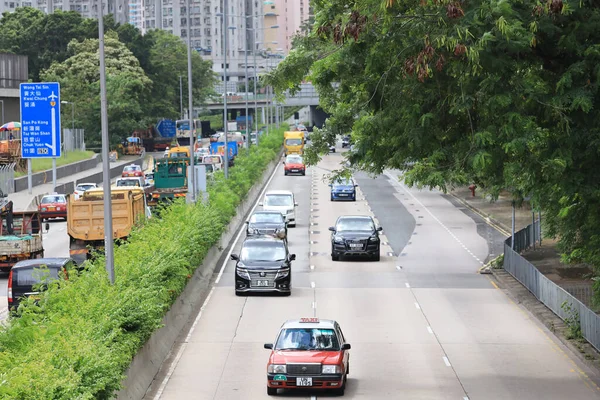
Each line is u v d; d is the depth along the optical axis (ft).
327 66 96.12
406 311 137.69
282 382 91.45
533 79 88.48
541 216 203.82
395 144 92.73
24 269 121.90
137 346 91.25
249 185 286.87
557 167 84.12
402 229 238.89
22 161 339.36
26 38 556.92
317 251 201.77
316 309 138.31
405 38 86.69
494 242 216.13
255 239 156.46
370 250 186.91
